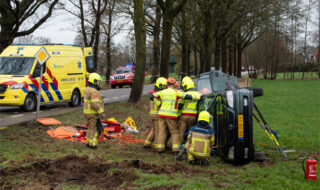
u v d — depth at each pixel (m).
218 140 7.95
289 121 13.94
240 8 30.11
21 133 9.38
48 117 11.91
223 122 7.48
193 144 7.22
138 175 6.11
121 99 19.52
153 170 6.55
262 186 5.60
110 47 33.78
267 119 14.64
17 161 6.77
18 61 13.88
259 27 42.78
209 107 7.61
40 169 6.42
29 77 13.42
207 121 7.31
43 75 13.92
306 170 6.02
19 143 8.49
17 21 18.88
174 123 8.38
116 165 6.73
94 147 8.60
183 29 27.28
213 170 6.76
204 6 24.97
